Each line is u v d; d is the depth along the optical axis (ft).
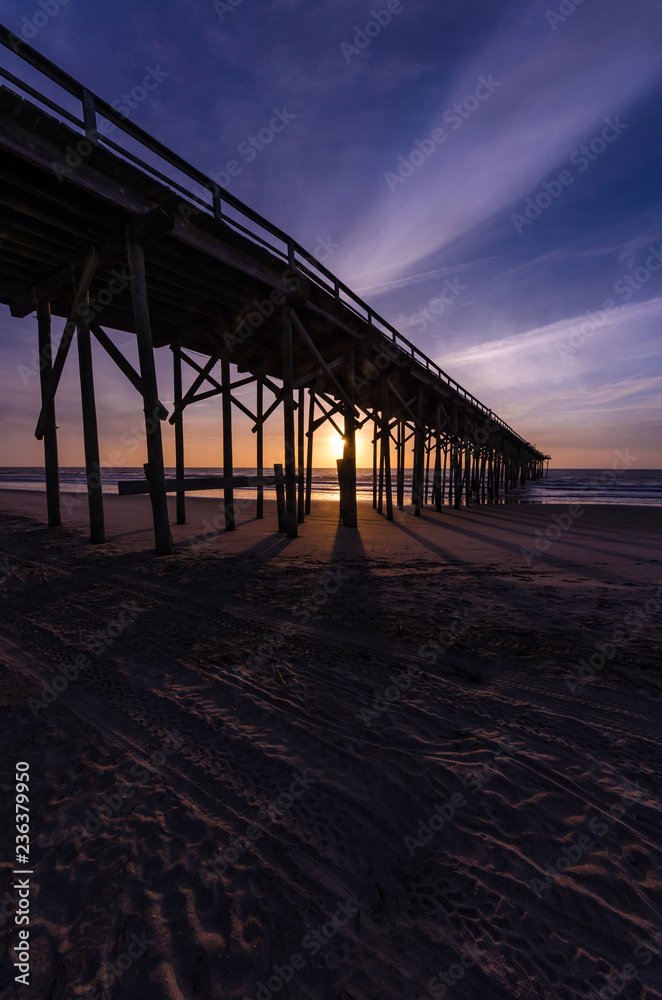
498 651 11.27
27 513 41.93
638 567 20.74
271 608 14.38
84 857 5.33
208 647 11.45
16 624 12.80
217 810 6.12
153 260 20.49
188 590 16.21
